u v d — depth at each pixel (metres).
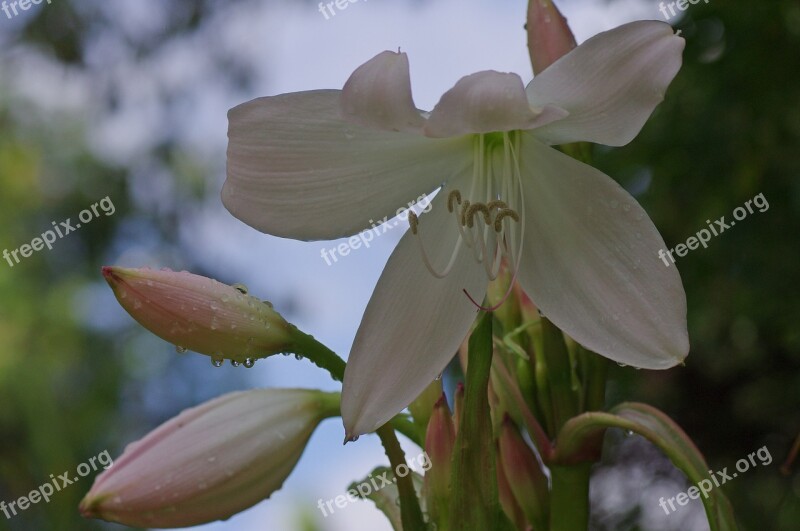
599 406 0.55
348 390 0.52
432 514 0.53
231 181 0.52
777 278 1.01
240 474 0.53
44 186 1.87
